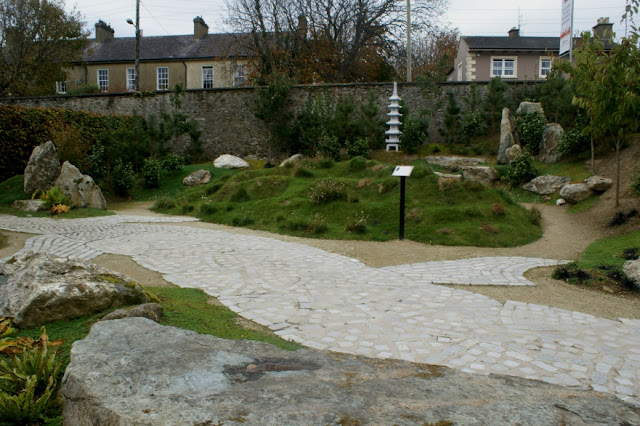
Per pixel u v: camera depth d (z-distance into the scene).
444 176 12.78
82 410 2.48
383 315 5.04
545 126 17.48
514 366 3.81
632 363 3.96
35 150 14.49
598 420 2.44
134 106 24.22
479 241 9.80
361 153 18.98
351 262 7.84
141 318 3.64
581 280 6.85
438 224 10.67
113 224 11.37
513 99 21.36
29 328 4.03
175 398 2.41
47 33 27.95
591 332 4.73
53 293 4.12
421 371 3.05
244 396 2.45
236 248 8.71
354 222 10.68
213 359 2.93
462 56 32.41
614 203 11.92
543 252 9.24
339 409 2.36
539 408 2.54
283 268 7.23
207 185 16.20
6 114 16.33
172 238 9.61
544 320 5.07
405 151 19.86
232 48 32.50
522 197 14.77
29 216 12.29
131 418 2.23
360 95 22.58
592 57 10.38
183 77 33.81
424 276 6.98
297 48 29.62
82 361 2.82
